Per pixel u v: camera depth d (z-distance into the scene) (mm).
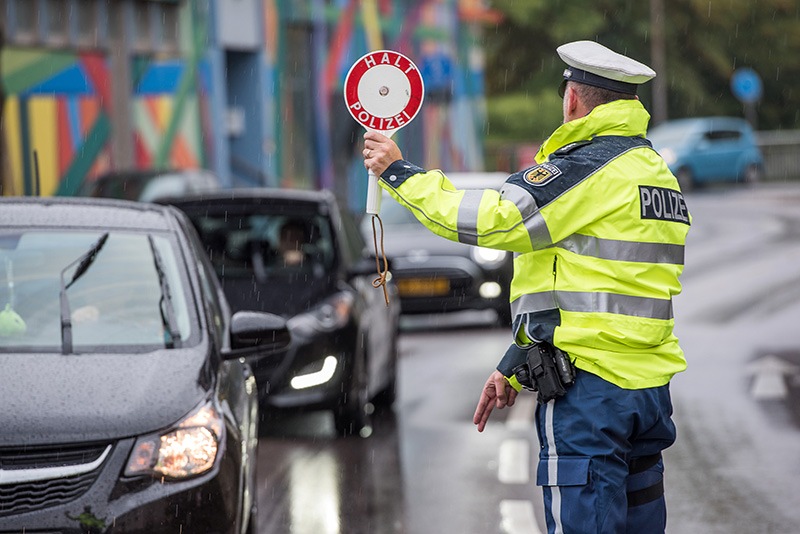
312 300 28188
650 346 12789
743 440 26172
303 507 21609
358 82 13188
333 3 85500
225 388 16359
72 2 60000
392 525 20422
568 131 13062
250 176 76375
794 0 173250
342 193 86500
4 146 46688
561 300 12758
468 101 114188
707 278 56906
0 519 14141
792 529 19750
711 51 168750
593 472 12539
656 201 12867
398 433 28219
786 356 36719
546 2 159750
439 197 12602
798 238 75438
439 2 105938
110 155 62281
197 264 18359
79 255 17828
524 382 12914
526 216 12469
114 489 14445
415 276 45719
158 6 66438
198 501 14711
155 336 16781
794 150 142000
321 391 27156
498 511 21250
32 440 14391
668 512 20828
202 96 70062
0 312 16797
